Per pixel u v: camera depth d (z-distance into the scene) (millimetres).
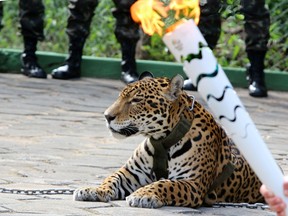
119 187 6305
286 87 14000
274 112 11961
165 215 5777
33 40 13680
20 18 13633
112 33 16375
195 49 3258
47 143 8969
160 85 6141
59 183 7027
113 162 8172
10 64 14062
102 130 9961
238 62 15258
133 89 6086
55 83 13180
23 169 7570
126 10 13258
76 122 10352
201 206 6293
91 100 11930
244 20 13016
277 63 14961
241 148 3383
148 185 6086
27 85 12820
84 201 6184
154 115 6051
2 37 18094
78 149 8766
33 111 10859
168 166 6188
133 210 5891
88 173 7562
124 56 13562
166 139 6125
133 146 9102
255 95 13109
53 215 5695
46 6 17406
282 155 8938
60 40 17078
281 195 3479
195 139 6168
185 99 6234
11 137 9188
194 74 3291
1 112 10648
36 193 6480
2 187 6715
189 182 6102
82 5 13484
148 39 15969
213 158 6246
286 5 14797
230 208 6270
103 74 14031
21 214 5688
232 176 6367
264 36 13000
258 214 6086
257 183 6551
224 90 3309
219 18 12320
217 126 6383
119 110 6035
